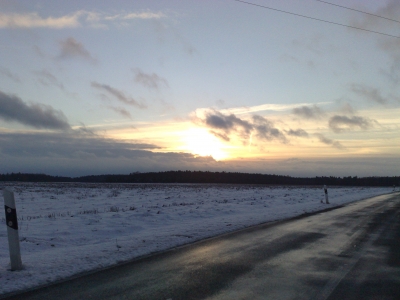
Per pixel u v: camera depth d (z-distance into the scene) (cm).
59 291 585
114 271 709
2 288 598
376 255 859
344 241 1046
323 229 1290
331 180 14100
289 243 1012
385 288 599
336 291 582
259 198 3353
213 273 694
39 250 942
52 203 2756
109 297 555
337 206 2369
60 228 1330
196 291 582
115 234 1227
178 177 15438
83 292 579
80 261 785
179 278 659
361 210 2067
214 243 1010
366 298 548
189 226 1353
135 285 616
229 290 588
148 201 2970
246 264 767
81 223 1467
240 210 2081
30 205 2581
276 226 1368
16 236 723
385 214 1831
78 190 5097
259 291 582
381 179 13550
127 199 3219
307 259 815
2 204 2534
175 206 2312
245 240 1060
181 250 913
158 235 1133
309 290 587
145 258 822
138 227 1368
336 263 777
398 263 778
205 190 5334
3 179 15675
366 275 680
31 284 622
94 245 982
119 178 15438
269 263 776
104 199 3212
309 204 2552
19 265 718
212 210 1981
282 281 639
